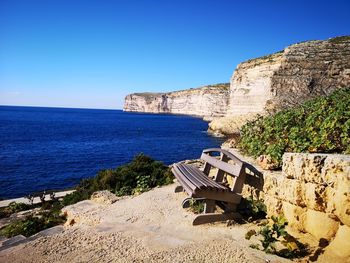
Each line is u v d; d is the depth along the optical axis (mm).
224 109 138375
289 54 55812
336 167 4562
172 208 7566
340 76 50250
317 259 4484
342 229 4488
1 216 14188
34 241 6105
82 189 12672
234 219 6430
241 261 4641
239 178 6426
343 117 7078
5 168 33156
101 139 64500
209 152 8484
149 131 84000
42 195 18219
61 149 49281
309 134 7348
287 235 5020
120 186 11445
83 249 5547
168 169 12477
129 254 5180
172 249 5238
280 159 6910
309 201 5031
